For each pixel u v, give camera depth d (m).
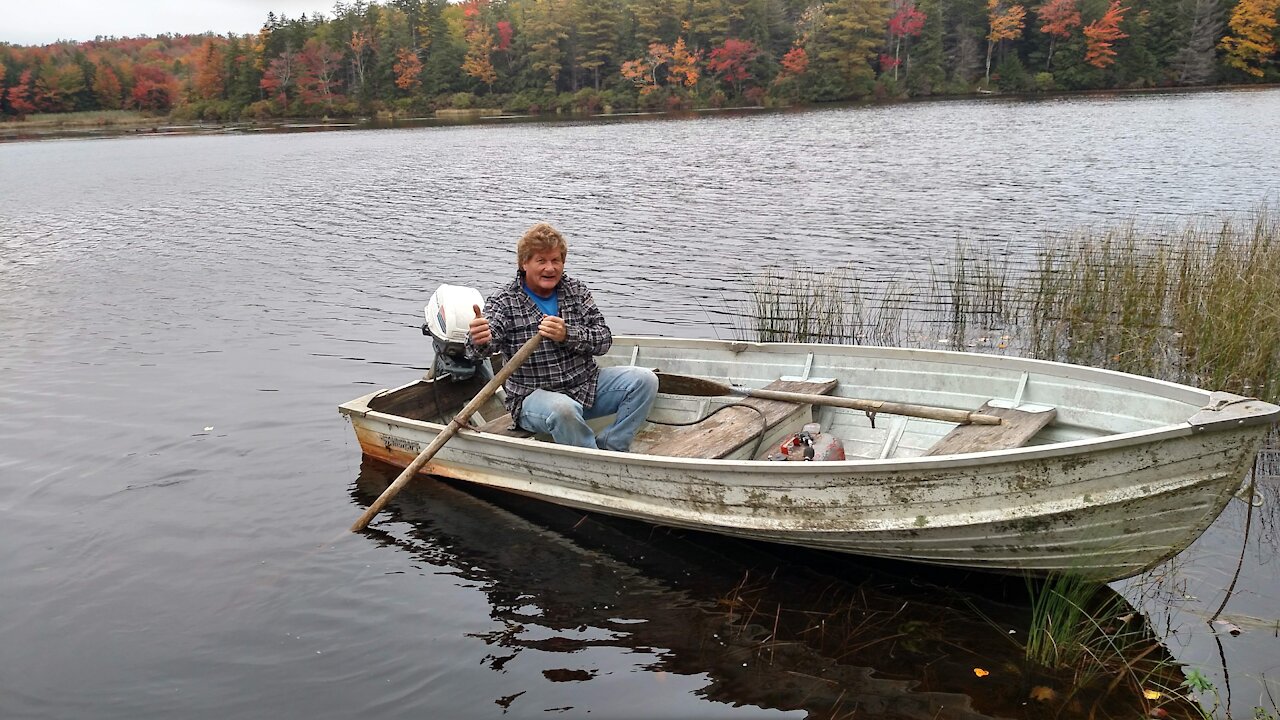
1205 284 8.71
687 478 4.83
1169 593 4.34
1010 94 69.50
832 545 4.75
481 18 89.00
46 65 89.31
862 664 3.94
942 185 21.36
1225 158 24.22
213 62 84.69
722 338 9.60
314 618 4.45
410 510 5.61
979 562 4.50
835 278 11.85
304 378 8.31
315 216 19.62
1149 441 3.75
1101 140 31.06
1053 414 4.98
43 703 3.85
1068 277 10.15
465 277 13.09
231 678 4.00
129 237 17.20
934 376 5.67
